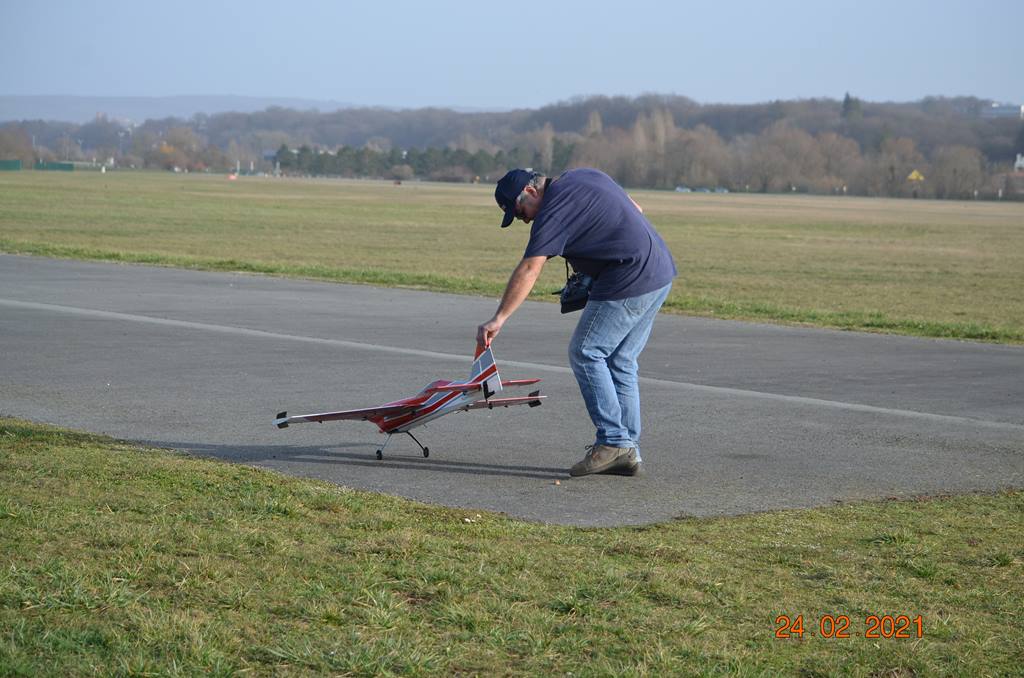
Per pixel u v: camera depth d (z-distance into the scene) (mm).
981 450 7652
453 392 6645
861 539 5355
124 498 5488
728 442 7730
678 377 10547
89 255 23703
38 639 3664
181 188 101438
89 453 6551
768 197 152625
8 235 32906
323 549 4797
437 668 3621
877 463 7188
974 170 180625
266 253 29891
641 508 5926
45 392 8805
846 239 51094
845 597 4484
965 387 10398
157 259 23219
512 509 5832
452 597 4258
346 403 8703
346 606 4105
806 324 15727
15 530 4816
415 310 15578
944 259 38375
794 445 7680
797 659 3846
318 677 3516
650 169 198500
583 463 6559
